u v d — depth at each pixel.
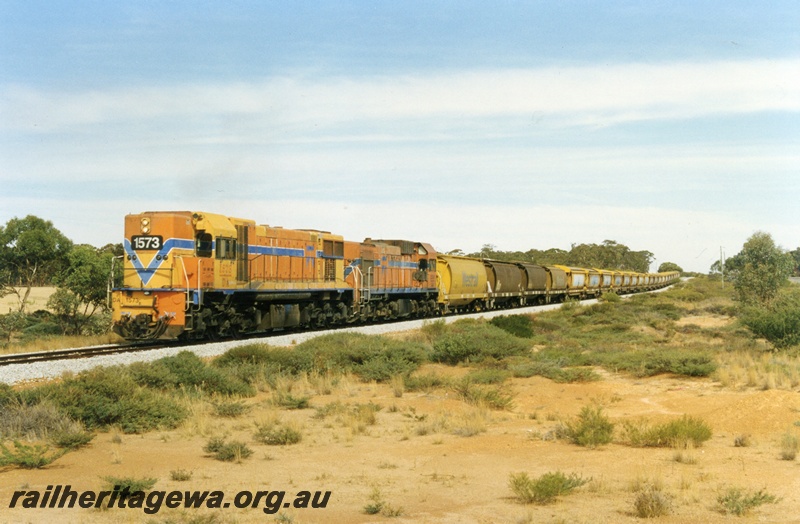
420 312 51.06
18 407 15.68
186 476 12.05
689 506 10.29
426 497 10.98
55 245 74.75
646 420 16.86
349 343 28.12
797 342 29.81
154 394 18.33
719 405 19.11
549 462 13.41
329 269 39.41
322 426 17.05
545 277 74.56
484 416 18.12
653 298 75.81
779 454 13.65
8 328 59.69
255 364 23.88
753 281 56.41
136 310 28.02
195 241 29.11
